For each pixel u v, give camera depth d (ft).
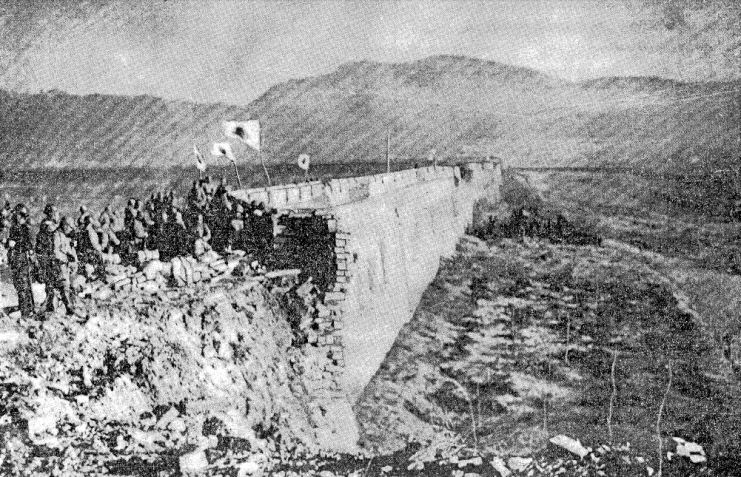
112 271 42.55
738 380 58.08
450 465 43.50
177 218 47.44
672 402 55.26
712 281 74.74
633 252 83.30
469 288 79.92
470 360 62.90
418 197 80.79
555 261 85.97
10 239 40.27
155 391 36.14
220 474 33.42
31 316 37.73
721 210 83.05
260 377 40.88
